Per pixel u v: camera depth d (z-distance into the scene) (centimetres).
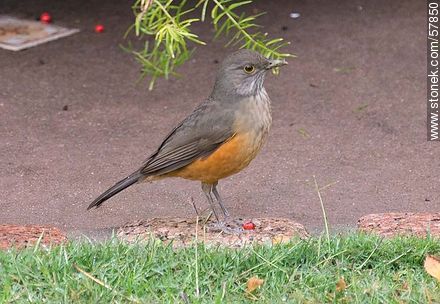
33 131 1394
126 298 869
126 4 1894
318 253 946
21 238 1009
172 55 1077
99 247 959
